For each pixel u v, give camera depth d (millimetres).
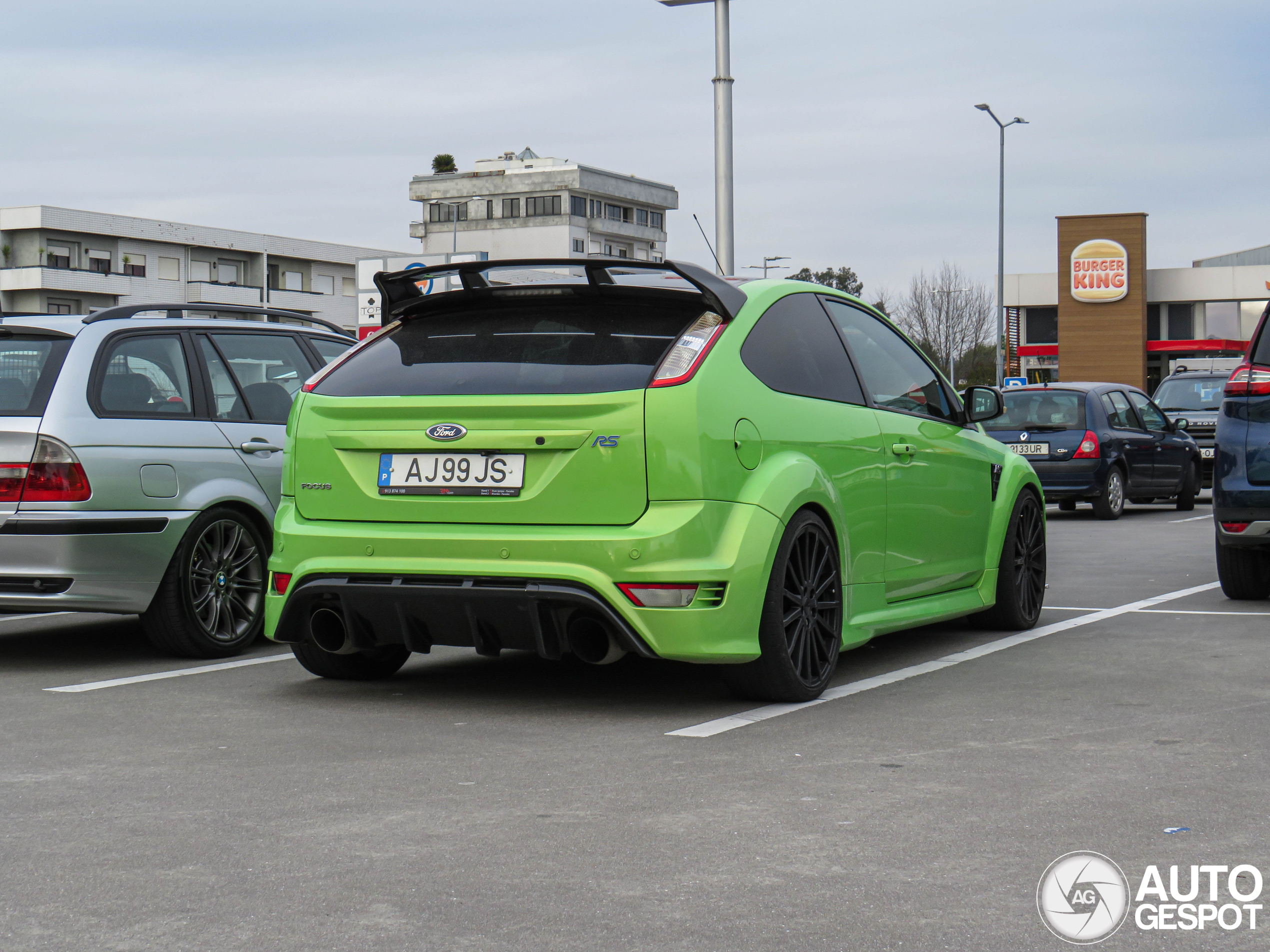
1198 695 5637
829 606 5695
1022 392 17047
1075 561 11445
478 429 5270
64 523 6371
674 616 5051
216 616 6930
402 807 4055
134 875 3463
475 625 5262
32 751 4824
